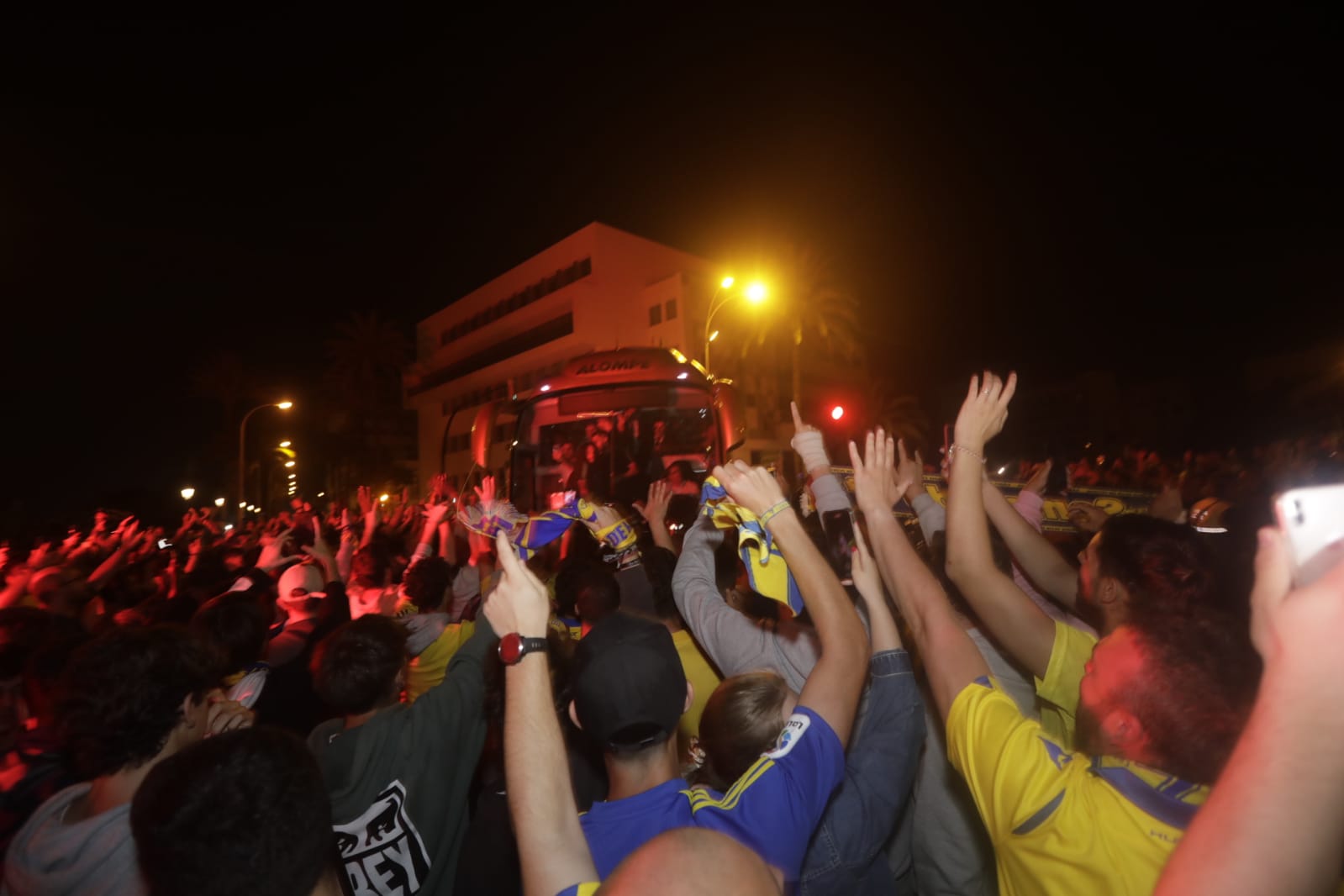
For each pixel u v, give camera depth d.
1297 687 0.81
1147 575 2.12
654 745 1.78
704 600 2.87
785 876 1.65
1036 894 1.45
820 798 1.76
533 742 1.56
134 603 6.76
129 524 8.12
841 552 2.38
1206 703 1.36
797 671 2.66
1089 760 1.56
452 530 6.45
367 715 2.82
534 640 1.63
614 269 49.66
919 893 2.70
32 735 2.81
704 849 1.08
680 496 7.42
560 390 9.85
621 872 1.08
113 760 2.02
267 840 1.46
